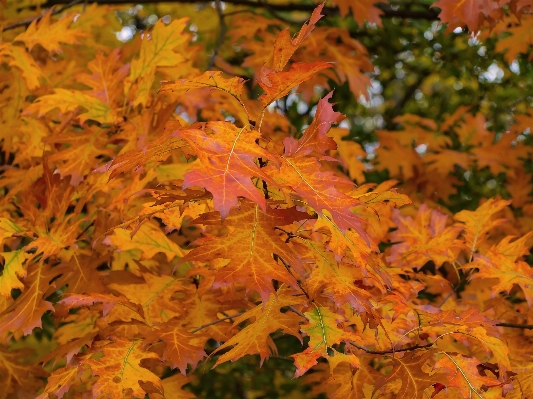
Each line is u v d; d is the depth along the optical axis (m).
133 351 2.30
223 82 1.91
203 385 5.34
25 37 3.88
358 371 2.52
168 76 4.16
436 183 5.69
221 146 1.67
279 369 5.22
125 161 1.83
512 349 2.83
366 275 2.11
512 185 5.45
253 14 5.27
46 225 2.88
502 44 4.98
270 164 1.92
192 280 2.92
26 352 3.47
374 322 2.29
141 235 2.87
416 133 5.79
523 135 6.20
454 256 3.09
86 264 2.81
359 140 6.79
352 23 6.57
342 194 1.82
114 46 5.52
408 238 3.15
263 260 1.90
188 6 6.44
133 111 3.40
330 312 2.22
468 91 6.73
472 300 3.61
